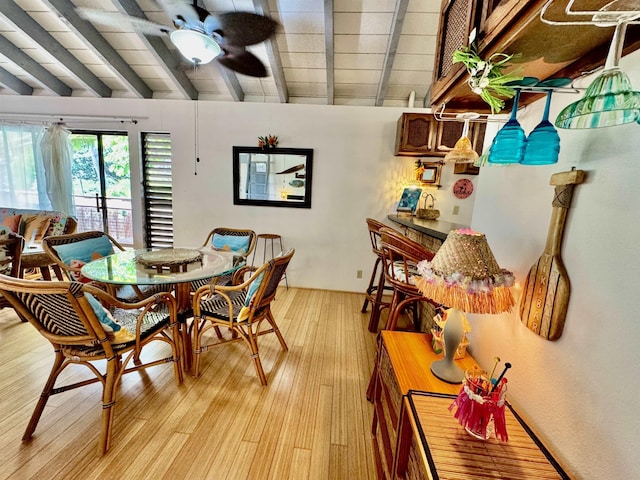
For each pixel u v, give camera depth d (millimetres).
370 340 2602
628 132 664
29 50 3213
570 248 841
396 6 2287
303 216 3682
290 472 1395
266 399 1844
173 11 1763
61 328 1417
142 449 1471
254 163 3609
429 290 1050
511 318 1124
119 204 4109
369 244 3676
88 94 3807
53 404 1735
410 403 997
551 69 856
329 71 2930
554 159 845
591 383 750
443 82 1112
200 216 3803
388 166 3477
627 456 646
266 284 1882
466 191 3381
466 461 792
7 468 1349
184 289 2105
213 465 1409
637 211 637
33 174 3924
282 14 2453
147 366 1791
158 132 3686
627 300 654
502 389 846
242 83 3449
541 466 788
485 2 801
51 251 2223
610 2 536
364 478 1381
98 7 2609
